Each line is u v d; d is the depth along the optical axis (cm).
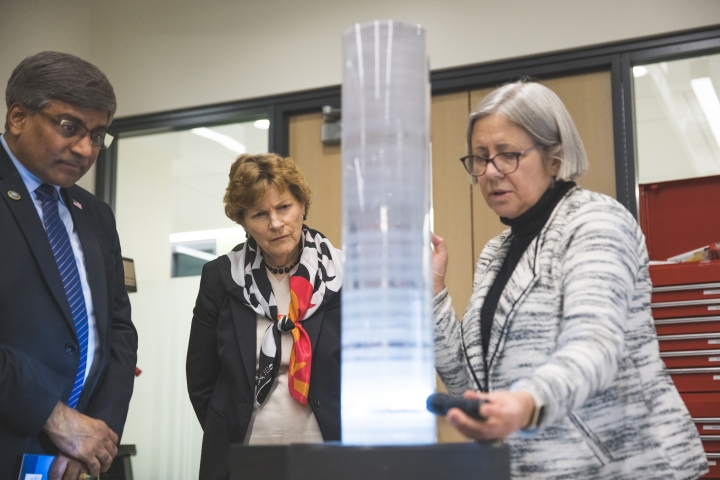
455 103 398
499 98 146
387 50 97
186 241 446
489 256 163
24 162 184
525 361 138
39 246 180
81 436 168
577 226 135
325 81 419
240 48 441
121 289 211
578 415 133
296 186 221
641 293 138
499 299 149
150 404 428
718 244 282
